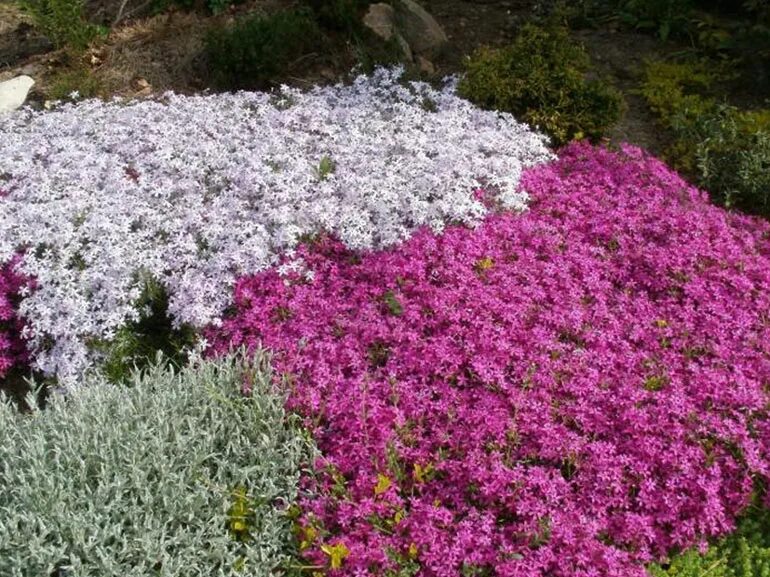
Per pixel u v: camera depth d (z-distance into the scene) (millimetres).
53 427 704
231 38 1267
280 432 720
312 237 931
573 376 768
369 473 683
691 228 950
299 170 1000
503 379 759
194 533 639
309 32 1320
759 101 1272
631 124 1244
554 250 921
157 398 726
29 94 1269
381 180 985
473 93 1182
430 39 1404
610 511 674
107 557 593
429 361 780
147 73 1300
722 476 696
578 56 1194
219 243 920
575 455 692
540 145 1087
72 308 854
